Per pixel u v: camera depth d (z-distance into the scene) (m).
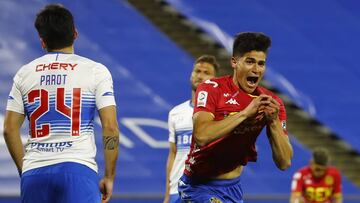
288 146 18.56
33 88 16.95
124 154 46.59
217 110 18.73
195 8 56.47
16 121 17.25
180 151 27.09
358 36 57.75
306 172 41.38
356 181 50.84
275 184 46.88
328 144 52.34
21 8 51.78
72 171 16.56
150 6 58.53
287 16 57.84
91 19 53.25
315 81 54.22
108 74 17.12
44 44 17.39
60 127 16.73
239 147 19.05
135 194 44.66
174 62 52.09
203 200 19.59
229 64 54.75
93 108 16.98
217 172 19.53
